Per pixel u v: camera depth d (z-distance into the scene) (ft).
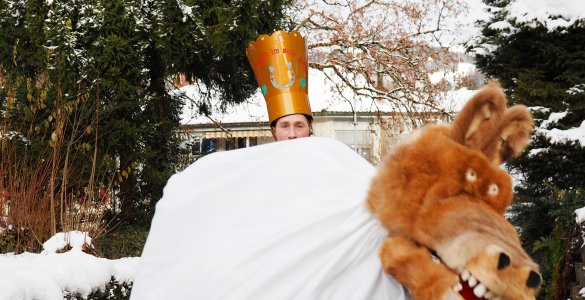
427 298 6.13
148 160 30.42
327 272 6.91
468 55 25.66
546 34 22.93
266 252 7.11
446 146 6.64
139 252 24.80
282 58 14.11
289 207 7.39
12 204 21.89
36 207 22.71
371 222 7.03
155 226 8.04
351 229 7.07
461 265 6.03
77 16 27.96
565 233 21.22
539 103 23.18
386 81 49.06
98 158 27.73
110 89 27.76
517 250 6.08
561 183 23.49
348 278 7.00
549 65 23.73
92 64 27.48
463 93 48.32
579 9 22.52
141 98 28.76
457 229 6.19
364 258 7.02
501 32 23.85
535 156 22.21
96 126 25.11
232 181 7.83
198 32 29.22
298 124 14.08
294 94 14.10
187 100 38.40
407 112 44.39
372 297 6.89
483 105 6.70
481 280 5.86
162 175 30.53
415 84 45.09
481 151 6.73
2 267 15.71
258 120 48.32
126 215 30.17
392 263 6.44
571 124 22.70
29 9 28.09
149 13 29.53
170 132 32.45
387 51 45.16
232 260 7.14
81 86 27.37
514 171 25.59
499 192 6.51
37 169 22.72
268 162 7.85
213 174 8.04
